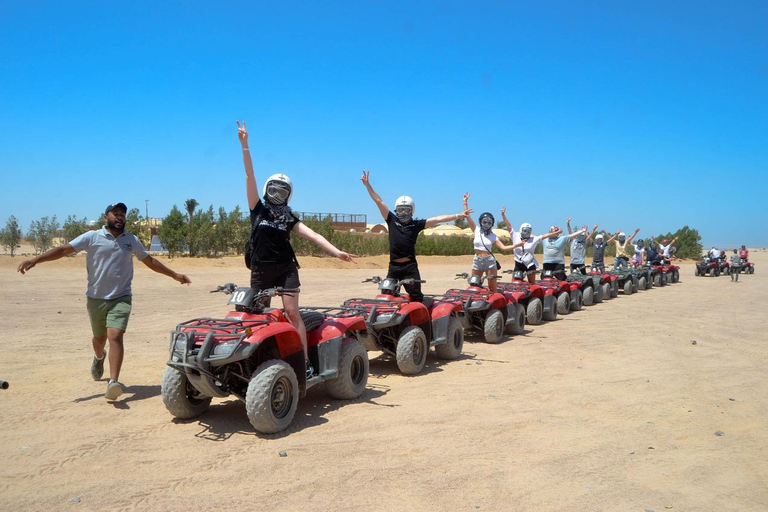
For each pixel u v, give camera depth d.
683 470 4.43
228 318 5.47
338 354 6.15
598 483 4.16
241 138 5.51
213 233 29.56
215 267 25.41
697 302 16.95
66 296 14.94
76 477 4.13
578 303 14.72
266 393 4.94
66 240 28.11
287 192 5.69
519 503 3.82
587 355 8.94
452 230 53.59
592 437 5.15
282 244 5.64
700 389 6.88
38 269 22.17
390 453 4.68
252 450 4.71
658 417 5.79
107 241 6.14
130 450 4.66
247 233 30.66
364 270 28.92
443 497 3.88
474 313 10.11
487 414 5.80
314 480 4.12
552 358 8.70
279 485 4.03
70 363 7.57
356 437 5.05
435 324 8.29
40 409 5.66
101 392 6.30
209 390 5.04
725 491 4.08
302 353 5.54
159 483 4.04
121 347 6.06
